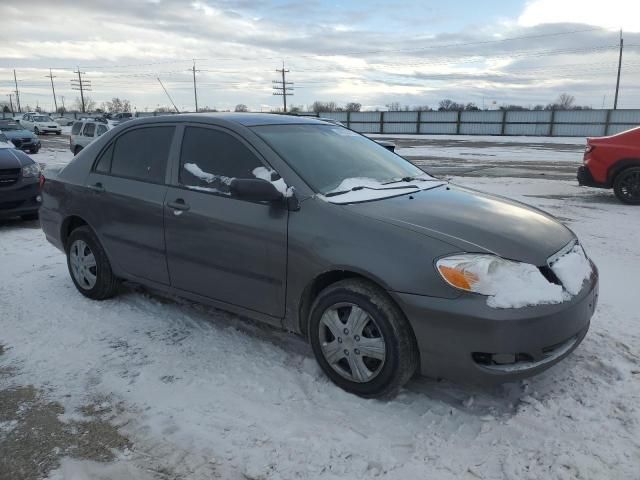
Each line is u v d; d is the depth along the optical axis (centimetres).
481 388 332
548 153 2405
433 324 283
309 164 362
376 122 5362
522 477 253
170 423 299
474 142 3588
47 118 4619
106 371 357
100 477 259
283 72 8375
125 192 430
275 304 347
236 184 322
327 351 328
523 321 275
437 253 289
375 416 302
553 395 321
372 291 302
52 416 307
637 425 289
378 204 333
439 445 277
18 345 396
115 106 11281
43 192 522
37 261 613
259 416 304
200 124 402
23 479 258
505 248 299
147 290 511
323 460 267
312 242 320
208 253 373
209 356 376
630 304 462
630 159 962
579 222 811
